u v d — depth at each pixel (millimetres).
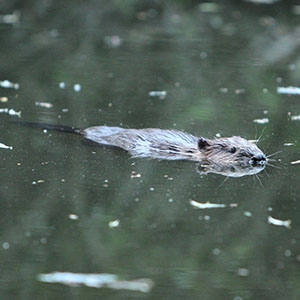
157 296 11172
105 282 11477
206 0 32375
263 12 30891
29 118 18703
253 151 16594
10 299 10945
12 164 15672
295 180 15406
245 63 24469
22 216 13445
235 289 11445
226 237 12945
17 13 29578
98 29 28156
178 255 12312
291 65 24297
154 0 32125
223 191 14805
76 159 16172
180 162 16531
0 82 21531
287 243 12805
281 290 11406
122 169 15781
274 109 20062
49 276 11602
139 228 13203
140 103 20328
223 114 19625
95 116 19125
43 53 24781
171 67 23812
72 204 13945
